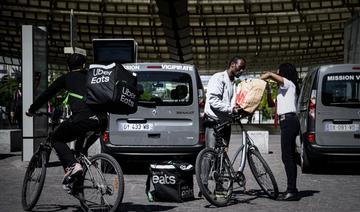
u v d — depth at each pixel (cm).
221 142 602
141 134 854
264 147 1334
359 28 1506
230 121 610
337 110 883
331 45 4378
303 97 1012
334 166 1049
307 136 898
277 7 3450
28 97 1057
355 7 3250
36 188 541
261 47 4503
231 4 3412
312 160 937
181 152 850
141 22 3697
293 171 620
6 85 4947
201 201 623
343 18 3466
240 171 611
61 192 686
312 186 758
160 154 850
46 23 3578
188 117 855
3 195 662
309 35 4038
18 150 1465
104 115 514
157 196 617
